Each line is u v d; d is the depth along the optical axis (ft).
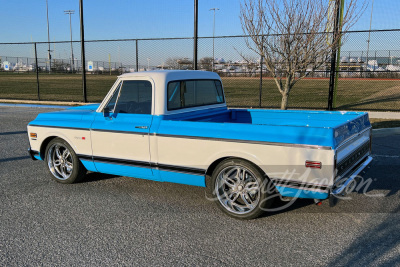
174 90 16.19
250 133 13.43
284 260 11.04
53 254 11.50
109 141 16.74
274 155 12.92
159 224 13.74
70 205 15.71
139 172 16.39
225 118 19.99
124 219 14.20
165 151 15.30
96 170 17.83
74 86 101.96
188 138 14.62
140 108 16.10
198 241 12.34
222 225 13.64
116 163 16.81
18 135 32.58
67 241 12.37
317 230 13.12
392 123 35.12
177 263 10.93
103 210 15.15
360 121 15.39
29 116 45.70
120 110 16.69
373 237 12.49
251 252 11.55
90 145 17.38
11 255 11.45
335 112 17.35
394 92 75.15
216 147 14.05
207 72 18.83
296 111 18.38
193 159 14.66
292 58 29.01
